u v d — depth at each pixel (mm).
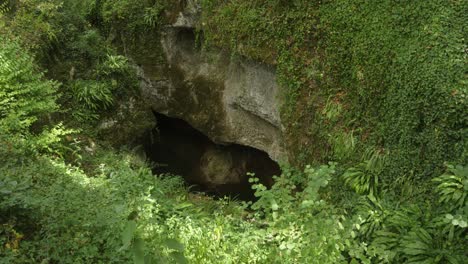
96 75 10891
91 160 9062
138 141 11633
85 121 10172
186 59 12047
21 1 10266
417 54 6879
